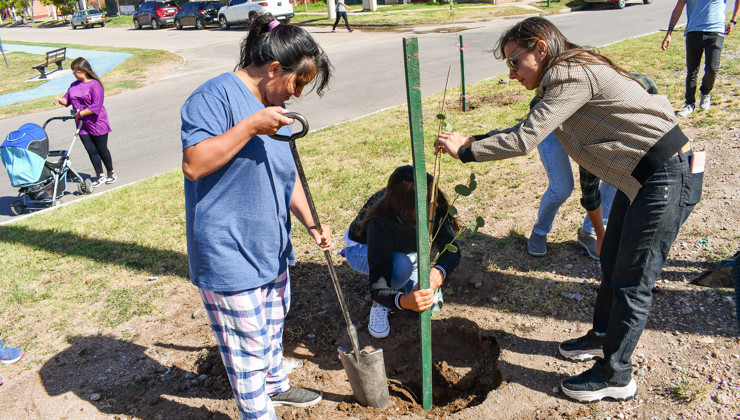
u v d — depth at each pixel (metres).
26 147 6.07
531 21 2.25
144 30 30.78
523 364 2.92
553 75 2.18
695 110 6.38
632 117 2.20
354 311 3.57
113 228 5.18
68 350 3.39
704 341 2.89
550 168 3.46
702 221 4.00
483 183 5.22
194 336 3.46
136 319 3.67
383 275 2.78
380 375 2.68
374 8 26.05
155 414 2.82
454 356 3.28
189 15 27.56
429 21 21.09
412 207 2.71
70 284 4.18
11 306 3.93
